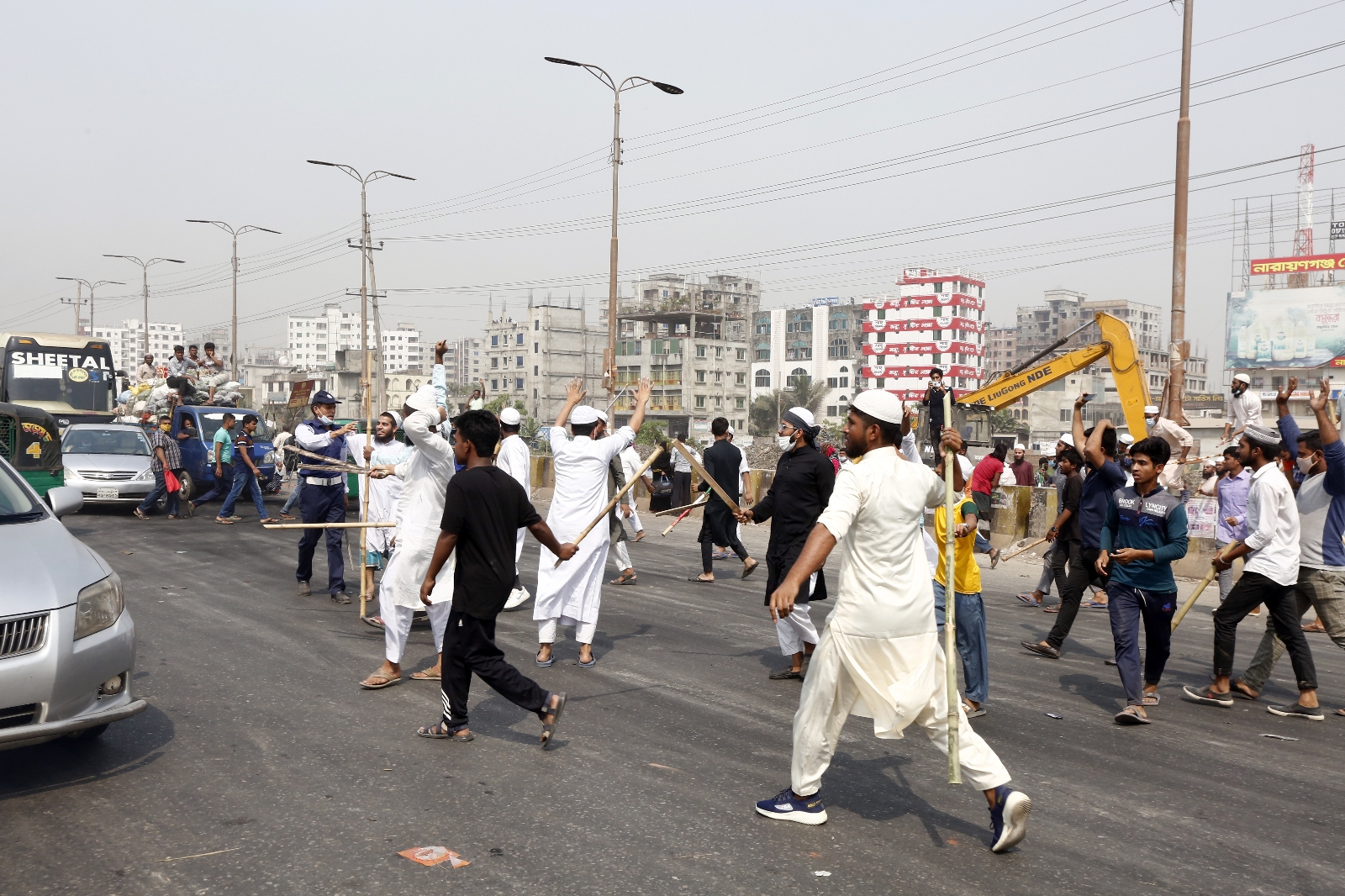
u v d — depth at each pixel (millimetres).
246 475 17344
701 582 12164
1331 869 4184
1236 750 5887
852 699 4383
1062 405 106125
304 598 10023
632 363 126500
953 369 131375
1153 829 4574
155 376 28953
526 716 6102
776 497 7246
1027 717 6453
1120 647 6426
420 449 6645
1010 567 14727
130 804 4512
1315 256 91000
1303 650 6691
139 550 13477
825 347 142875
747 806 4668
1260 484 6754
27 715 4547
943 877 3961
